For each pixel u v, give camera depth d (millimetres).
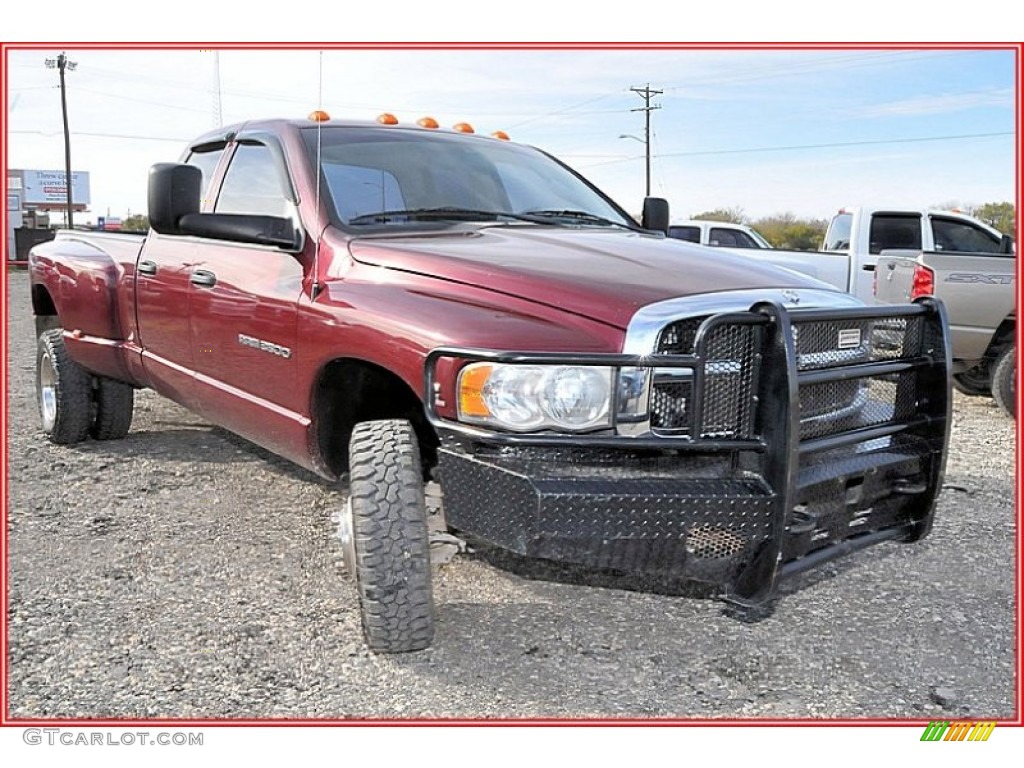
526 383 3004
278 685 3240
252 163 4652
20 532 4609
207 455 6000
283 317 3918
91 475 5551
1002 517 4996
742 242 15352
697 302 3152
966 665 3439
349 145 4441
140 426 6773
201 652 3455
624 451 3066
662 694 3227
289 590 3986
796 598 3980
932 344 3574
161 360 5043
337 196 4121
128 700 3139
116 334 5473
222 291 4371
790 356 2971
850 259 11047
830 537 3301
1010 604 3928
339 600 3895
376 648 3301
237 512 4934
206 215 4027
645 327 3043
